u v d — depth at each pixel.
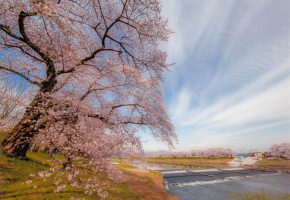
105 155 12.47
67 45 13.01
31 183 10.82
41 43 13.18
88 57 13.98
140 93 17.61
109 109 17.11
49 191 10.54
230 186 31.61
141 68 16.50
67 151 11.13
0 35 12.41
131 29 14.78
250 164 73.88
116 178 14.89
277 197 15.93
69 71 14.13
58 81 16.45
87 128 13.20
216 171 48.50
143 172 32.62
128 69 16.16
